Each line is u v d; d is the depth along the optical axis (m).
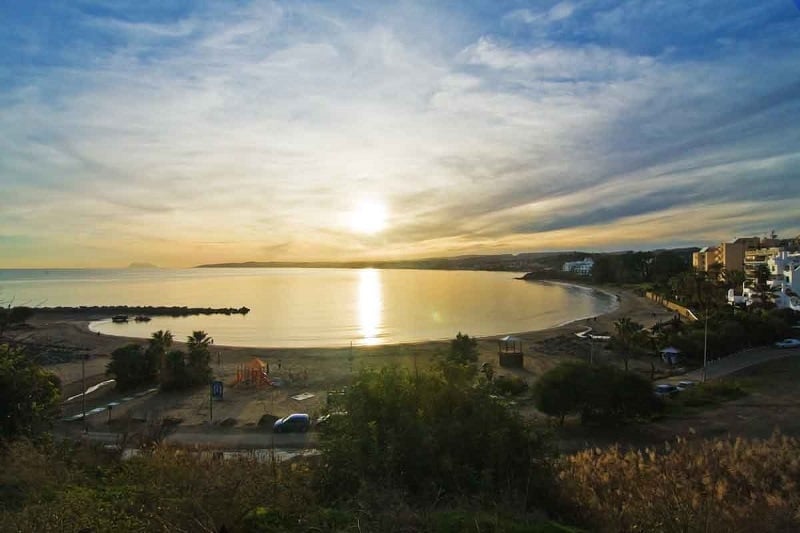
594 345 58.19
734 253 109.62
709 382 33.19
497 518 4.56
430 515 4.66
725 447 8.92
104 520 4.57
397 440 6.37
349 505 5.25
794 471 7.38
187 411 32.84
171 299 148.75
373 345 64.94
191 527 4.38
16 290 181.25
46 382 12.12
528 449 6.82
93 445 10.30
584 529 5.32
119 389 39.81
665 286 108.19
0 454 7.60
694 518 5.12
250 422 29.09
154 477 5.62
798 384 31.55
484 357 53.91
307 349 60.69
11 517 4.74
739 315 50.88
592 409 24.38
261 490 5.04
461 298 146.00
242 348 61.84
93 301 141.62
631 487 6.57
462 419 6.96
